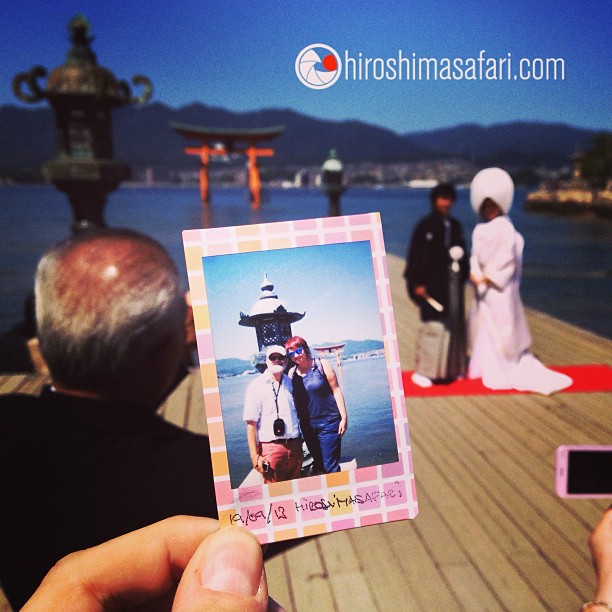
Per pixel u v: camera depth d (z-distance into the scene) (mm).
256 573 717
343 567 2812
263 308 792
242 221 72875
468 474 3740
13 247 48812
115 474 1107
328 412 799
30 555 1100
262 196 93750
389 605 2553
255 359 787
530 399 5051
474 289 5508
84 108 6812
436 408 4891
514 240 5301
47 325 1165
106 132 7078
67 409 1160
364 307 814
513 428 4465
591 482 1439
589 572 2768
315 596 2619
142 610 812
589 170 79562
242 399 785
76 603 750
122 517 1078
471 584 2686
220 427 780
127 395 1201
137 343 1157
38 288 1177
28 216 96750
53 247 1211
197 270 790
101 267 1152
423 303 5316
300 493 785
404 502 799
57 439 1134
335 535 3074
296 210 110000
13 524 1101
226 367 784
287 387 790
